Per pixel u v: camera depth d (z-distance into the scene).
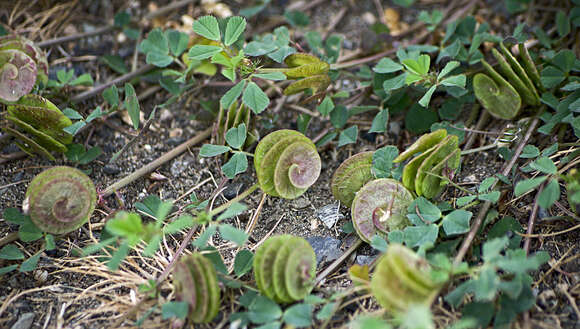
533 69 0.36
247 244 0.34
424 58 0.35
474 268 0.31
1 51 0.35
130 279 0.34
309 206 0.35
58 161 0.36
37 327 0.33
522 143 0.35
